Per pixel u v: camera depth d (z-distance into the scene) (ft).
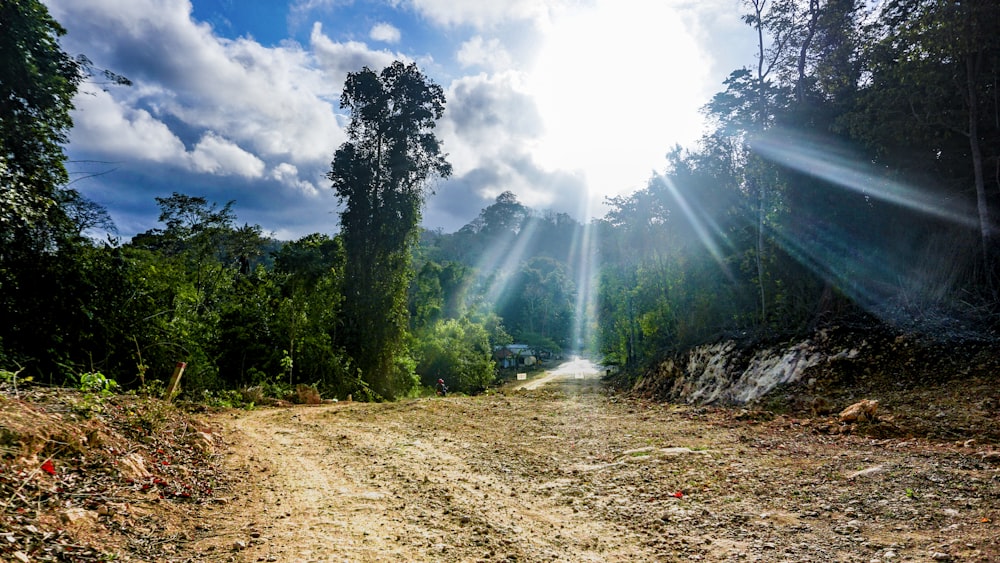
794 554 13.58
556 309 326.03
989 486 17.48
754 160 66.13
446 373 142.72
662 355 83.92
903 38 46.44
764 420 35.17
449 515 17.31
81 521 13.25
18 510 12.66
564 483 21.74
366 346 90.12
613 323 135.95
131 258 46.65
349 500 18.71
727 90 79.92
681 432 31.86
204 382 52.60
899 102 49.24
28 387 22.77
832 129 56.24
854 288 52.75
